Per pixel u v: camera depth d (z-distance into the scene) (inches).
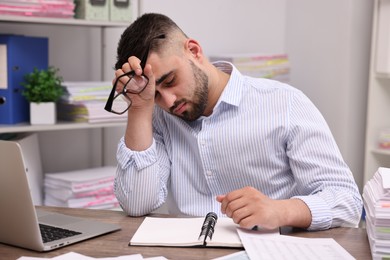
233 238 48.8
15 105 97.3
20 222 46.9
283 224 50.9
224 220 54.7
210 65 65.0
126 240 49.9
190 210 66.7
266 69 126.2
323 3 133.2
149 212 60.9
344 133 129.5
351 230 53.7
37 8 94.7
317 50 135.4
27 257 45.1
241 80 66.6
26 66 98.9
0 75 96.3
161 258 44.3
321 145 60.7
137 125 61.1
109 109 57.6
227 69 69.0
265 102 65.2
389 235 43.9
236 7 135.6
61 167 116.0
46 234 50.4
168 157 68.2
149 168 60.5
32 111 97.1
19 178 45.6
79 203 100.3
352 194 57.4
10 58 95.5
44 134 113.3
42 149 113.3
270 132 63.4
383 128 124.6
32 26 109.2
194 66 60.6
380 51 119.6
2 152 45.8
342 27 128.4
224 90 64.9
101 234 51.3
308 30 137.5
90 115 100.8
